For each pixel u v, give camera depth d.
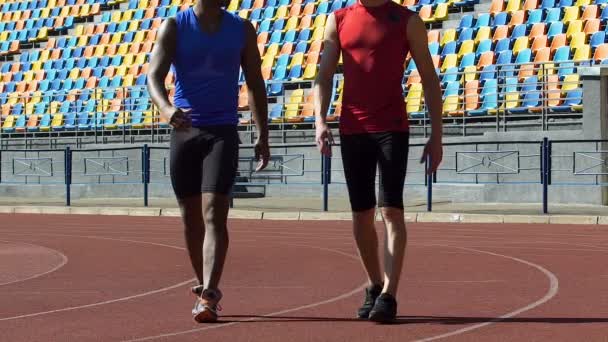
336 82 31.42
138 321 8.23
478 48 30.77
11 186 34.34
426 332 7.55
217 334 7.53
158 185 30.64
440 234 18.31
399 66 8.05
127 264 13.38
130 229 20.53
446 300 9.45
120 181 31.75
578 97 25.73
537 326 7.81
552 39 29.19
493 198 25.55
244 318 8.36
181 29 8.21
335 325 7.93
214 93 8.21
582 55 27.84
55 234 19.28
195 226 8.60
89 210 26.97
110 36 43.09
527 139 25.33
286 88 34.69
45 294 10.18
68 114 39.44
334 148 28.44
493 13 31.92
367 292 8.41
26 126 40.28
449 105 29.11
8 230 20.48
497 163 25.41
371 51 8.00
